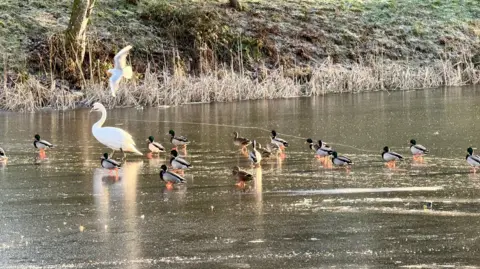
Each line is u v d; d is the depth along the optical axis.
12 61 39.62
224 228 15.52
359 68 43.28
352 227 15.42
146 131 28.48
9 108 35.22
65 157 23.38
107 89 36.97
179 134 27.62
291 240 14.66
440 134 26.58
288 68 43.97
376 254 13.77
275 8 48.59
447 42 49.09
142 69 41.31
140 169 21.50
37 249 14.40
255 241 14.64
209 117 32.19
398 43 48.31
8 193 18.88
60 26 42.66
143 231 15.42
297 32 46.59
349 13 50.06
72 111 34.88
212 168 21.50
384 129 27.94
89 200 18.03
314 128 28.53
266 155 23.22
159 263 13.51
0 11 43.06
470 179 19.53
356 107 34.84
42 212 17.03
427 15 51.91
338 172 20.72
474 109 33.00
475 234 14.77
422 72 44.06
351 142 25.36
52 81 37.22
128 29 43.47
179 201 17.77
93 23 43.38
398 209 16.70
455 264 13.17
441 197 17.69
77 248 14.42
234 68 43.25
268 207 17.09
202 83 38.44
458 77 44.44
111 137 22.95
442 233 14.89
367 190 18.52
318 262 13.41
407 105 35.19
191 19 44.38
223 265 13.34
